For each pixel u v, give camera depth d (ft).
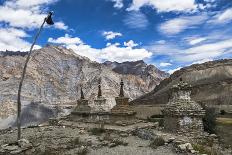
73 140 98.12
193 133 92.73
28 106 542.16
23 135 122.31
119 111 139.85
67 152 78.43
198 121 94.07
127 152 76.18
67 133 123.95
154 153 73.26
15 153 77.66
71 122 168.04
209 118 104.99
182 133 92.58
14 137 117.08
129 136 107.04
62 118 184.65
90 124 152.56
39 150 81.15
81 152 76.54
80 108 176.04
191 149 71.51
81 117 170.09
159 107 349.41
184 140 81.92
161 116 182.19
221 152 74.18
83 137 108.58
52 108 544.21
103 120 150.82
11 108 516.73
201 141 87.25
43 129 143.33
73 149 82.79
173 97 99.30
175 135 91.86
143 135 100.99
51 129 142.20
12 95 627.46
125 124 132.26
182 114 92.94
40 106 544.21
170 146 79.00
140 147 82.48
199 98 640.58
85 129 133.80
